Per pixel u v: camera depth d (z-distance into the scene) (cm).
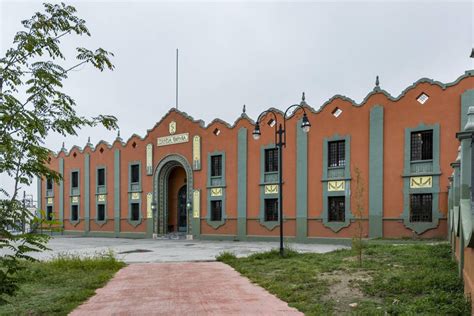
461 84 1992
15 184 444
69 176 4109
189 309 786
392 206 2161
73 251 2159
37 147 448
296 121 2577
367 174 2259
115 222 3631
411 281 860
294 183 2555
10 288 468
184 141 3194
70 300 870
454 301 694
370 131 2266
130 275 1242
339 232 2336
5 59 454
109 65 510
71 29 487
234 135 2886
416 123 2117
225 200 2897
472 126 704
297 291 902
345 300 795
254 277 1116
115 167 3678
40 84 457
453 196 1121
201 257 1769
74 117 491
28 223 461
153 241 2988
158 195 3359
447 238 1945
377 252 1380
